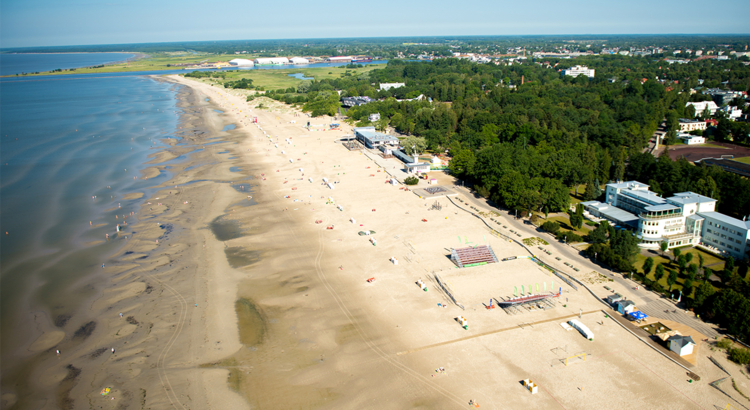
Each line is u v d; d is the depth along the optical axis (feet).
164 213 577.43
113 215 568.82
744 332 321.32
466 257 451.94
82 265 444.14
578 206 524.52
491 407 274.77
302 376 301.22
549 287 402.93
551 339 335.26
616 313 363.76
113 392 286.66
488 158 644.27
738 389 285.02
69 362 313.53
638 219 519.60
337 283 414.82
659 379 295.48
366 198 640.17
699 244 482.28
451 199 635.66
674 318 355.77
